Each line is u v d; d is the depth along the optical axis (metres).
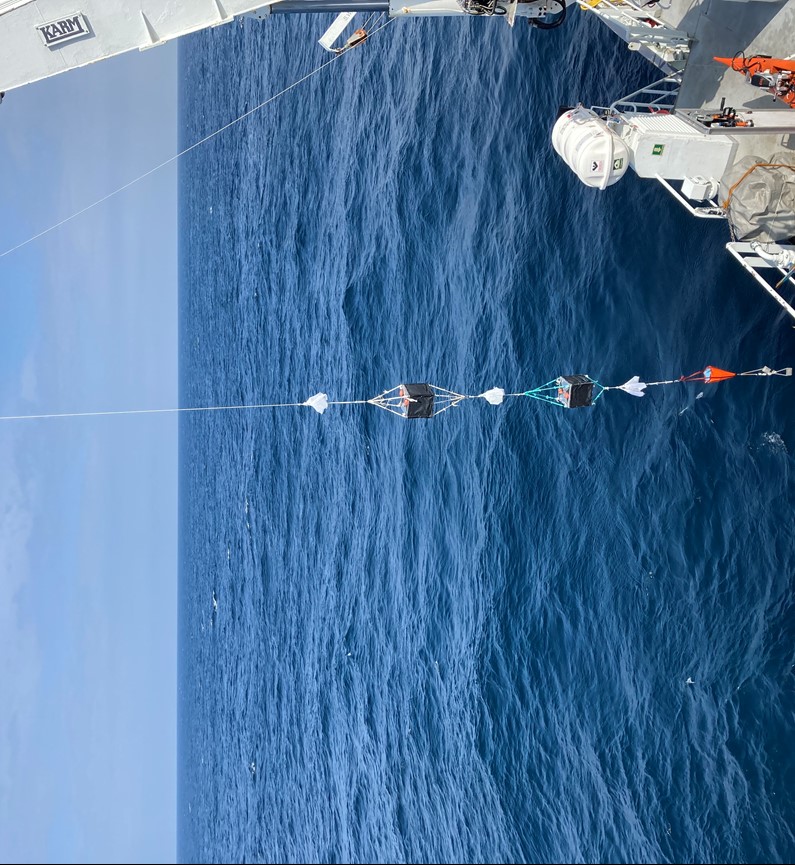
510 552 25.52
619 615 21.38
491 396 15.84
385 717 29.89
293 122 53.28
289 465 45.38
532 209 27.61
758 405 18.95
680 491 20.48
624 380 22.53
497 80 30.25
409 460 32.09
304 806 36.06
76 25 11.03
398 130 37.00
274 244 53.97
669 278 21.88
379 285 36.28
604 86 24.56
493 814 22.75
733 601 18.81
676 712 19.12
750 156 12.88
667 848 17.91
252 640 49.69
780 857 16.27
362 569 34.09
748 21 12.78
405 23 37.75
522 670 23.66
